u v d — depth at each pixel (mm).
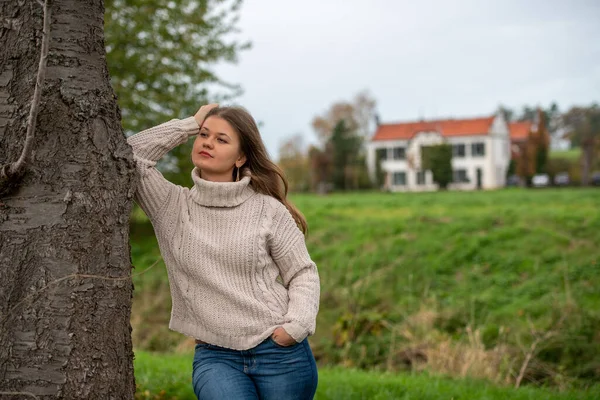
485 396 5699
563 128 90188
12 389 2566
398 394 5750
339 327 9445
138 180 2959
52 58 2740
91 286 2678
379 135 67125
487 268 13859
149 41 12617
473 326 9641
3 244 2641
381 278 13109
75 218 2668
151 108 12750
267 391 2891
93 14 2863
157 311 11406
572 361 7609
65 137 2703
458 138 63219
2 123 2729
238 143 3100
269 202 3072
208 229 2951
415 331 9383
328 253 16094
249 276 2936
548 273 13062
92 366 2654
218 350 2924
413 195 39250
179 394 5371
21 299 2607
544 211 19953
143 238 16031
